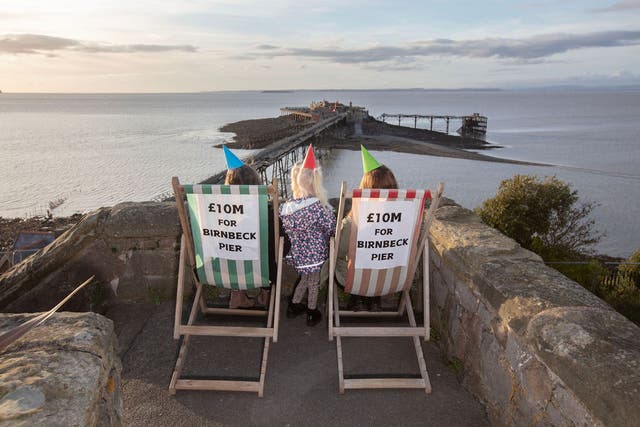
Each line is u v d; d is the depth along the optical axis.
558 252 16.52
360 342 3.28
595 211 36.78
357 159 61.62
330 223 3.06
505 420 2.33
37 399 1.31
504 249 2.86
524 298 2.29
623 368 1.64
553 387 1.91
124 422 2.48
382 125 109.38
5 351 1.60
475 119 110.44
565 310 2.09
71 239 3.53
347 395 2.72
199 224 2.80
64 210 39.44
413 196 2.70
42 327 1.77
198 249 2.89
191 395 2.71
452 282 3.07
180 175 54.44
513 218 17.80
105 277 3.67
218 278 2.97
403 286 3.06
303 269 3.13
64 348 1.61
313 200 3.01
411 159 61.81
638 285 12.51
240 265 2.89
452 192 42.41
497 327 2.44
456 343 2.96
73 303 3.56
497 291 2.45
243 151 75.62
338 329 2.96
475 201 39.50
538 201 17.84
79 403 1.34
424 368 2.82
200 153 74.62
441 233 3.35
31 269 3.46
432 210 2.75
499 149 79.88
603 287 12.62
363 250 2.85
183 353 2.88
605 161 64.94
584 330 1.90
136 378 2.86
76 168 60.16
